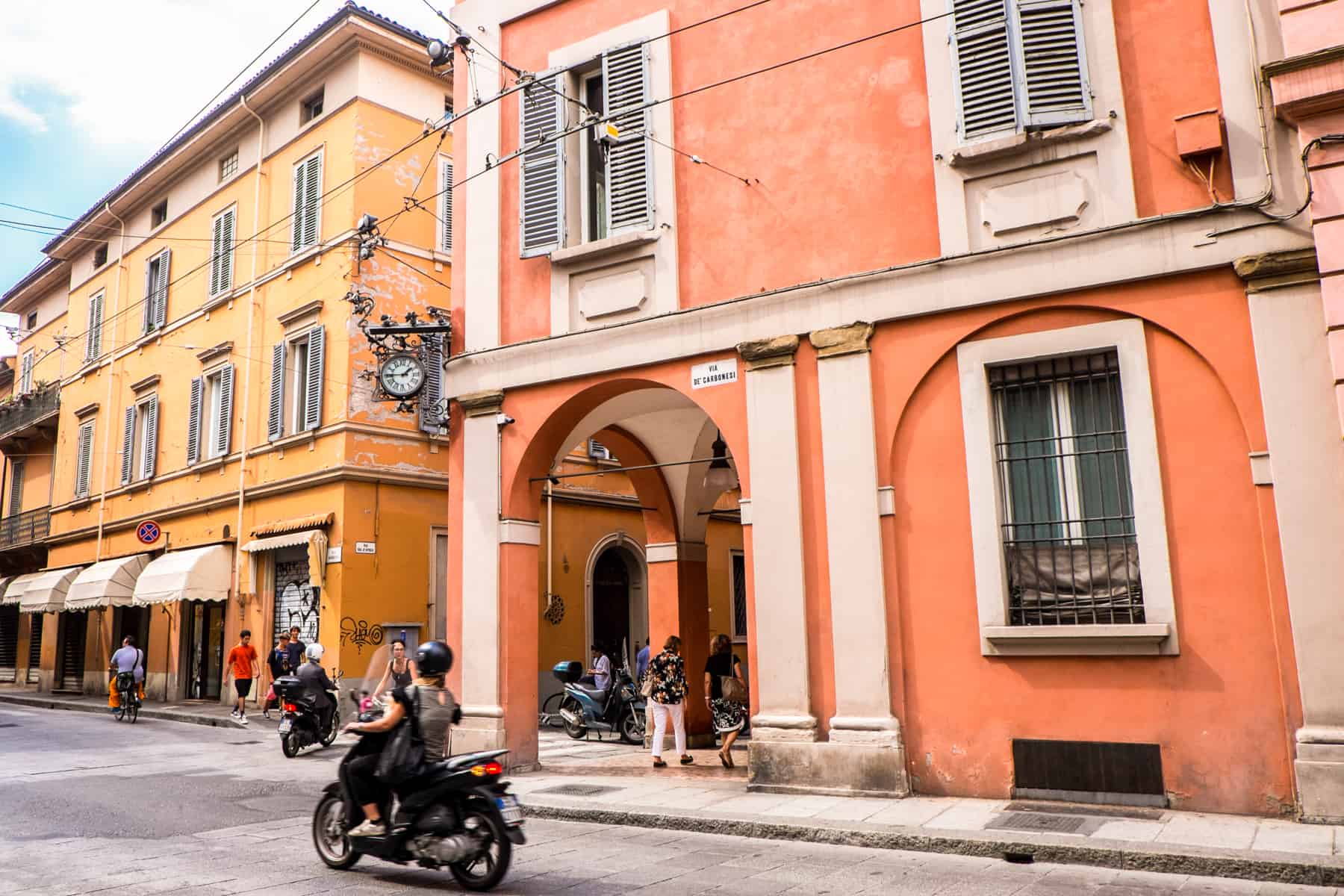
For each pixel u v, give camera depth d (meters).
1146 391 8.27
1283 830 7.01
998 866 6.73
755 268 10.34
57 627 27.36
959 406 9.05
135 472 24.55
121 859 7.00
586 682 16.72
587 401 11.50
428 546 18.61
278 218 20.39
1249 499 7.82
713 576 23.36
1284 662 7.50
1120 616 8.30
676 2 11.25
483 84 12.60
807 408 9.78
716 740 14.70
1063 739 8.27
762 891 6.07
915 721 8.90
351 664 17.02
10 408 31.92
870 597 9.15
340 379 17.92
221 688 20.55
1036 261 8.77
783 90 10.44
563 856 7.18
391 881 6.37
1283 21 7.86
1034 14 9.02
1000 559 8.69
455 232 12.62
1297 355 7.70
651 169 11.05
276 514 19.12
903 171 9.63
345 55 19.05
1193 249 8.16
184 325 23.08
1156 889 6.03
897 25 9.85
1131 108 8.65
